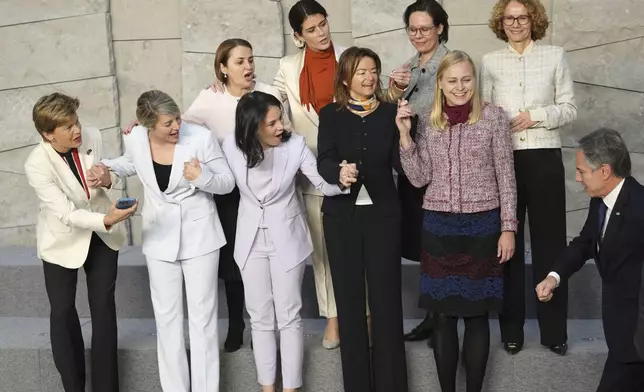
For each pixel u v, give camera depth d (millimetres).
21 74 6781
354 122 4910
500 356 5273
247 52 5227
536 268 5172
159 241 5066
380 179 4914
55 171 5027
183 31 6652
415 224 5227
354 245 4957
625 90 6391
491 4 6512
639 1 6312
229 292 5418
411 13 5133
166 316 5129
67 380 5211
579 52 6410
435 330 4949
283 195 5059
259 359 5180
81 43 6758
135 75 6828
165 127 4898
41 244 5125
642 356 3814
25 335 5832
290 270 5047
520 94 5098
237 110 4910
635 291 4195
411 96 5188
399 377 5027
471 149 4797
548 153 5074
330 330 5418
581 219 6539
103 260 5180
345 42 6676
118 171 5109
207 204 5113
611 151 4188
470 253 4809
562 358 5234
